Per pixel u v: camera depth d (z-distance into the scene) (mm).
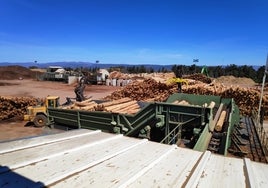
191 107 6227
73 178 2023
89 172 2156
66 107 10844
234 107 8414
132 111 9352
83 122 9328
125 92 19062
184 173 2219
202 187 1964
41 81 50688
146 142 3195
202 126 6000
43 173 2080
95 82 43344
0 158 2406
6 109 14922
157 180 2055
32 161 2340
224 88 17672
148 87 18703
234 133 7664
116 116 7977
